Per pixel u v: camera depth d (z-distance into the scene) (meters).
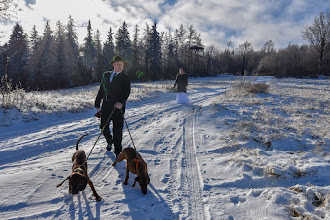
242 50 78.62
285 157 4.54
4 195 3.00
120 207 2.98
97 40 59.16
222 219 2.88
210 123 7.85
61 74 41.09
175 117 8.78
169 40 69.81
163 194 3.42
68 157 4.51
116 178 3.82
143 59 57.69
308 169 3.90
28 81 37.53
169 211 3.01
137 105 11.76
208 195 3.46
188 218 2.89
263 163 4.32
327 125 6.79
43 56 39.00
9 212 2.69
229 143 5.60
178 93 12.66
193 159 4.84
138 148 5.30
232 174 4.12
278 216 2.82
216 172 4.23
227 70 91.19
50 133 6.00
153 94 16.23
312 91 18.03
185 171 4.26
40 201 2.96
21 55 38.09
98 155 4.71
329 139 5.36
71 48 44.53
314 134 5.84
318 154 4.64
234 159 4.64
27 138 5.50
